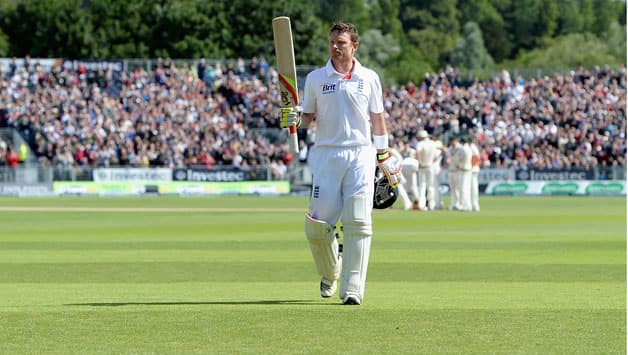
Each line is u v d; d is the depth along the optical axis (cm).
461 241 7362
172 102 19700
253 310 3603
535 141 19225
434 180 12850
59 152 18012
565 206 13625
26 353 2786
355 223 3703
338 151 3709
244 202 14938
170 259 5950
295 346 2862
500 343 2912
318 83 3716
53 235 8156
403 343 2908
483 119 19888
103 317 3428
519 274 5022
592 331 3123
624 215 11212
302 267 5444
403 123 19325
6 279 4838
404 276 4931
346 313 3512
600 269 5278
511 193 18400
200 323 3284
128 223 9794
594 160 18775
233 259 5947
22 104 19038
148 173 17912
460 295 4094
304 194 18200
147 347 2862
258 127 19725
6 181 17338
